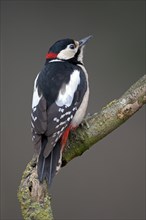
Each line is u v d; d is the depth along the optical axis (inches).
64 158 321.1
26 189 301.0
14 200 493.0
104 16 565.6
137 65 554.6
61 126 319.3
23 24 564.7
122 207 491.8
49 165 306.0
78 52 367.6
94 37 560.7
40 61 556.4
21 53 557.9
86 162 505.4
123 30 562.6
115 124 320.2
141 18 563.8
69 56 363.9
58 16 565.9
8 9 565.9
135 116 520.7
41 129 316.2
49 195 301.4
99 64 553.6
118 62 553.9
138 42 559.5
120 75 550.3
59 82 337.4
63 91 333.7
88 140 320.2
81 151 322.3
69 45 364.5
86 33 563.8
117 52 557.9
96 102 539.2
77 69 349.4
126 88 547.8
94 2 570.9
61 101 330.0
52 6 566.9
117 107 319.6
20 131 522.9
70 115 327.0
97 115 322.3
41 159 307.0
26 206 299.6
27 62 555.2
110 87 545.3
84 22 565.0
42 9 566.9
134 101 318.0
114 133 516.4
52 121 321.1
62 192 494.9
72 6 567.5
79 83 341.7
